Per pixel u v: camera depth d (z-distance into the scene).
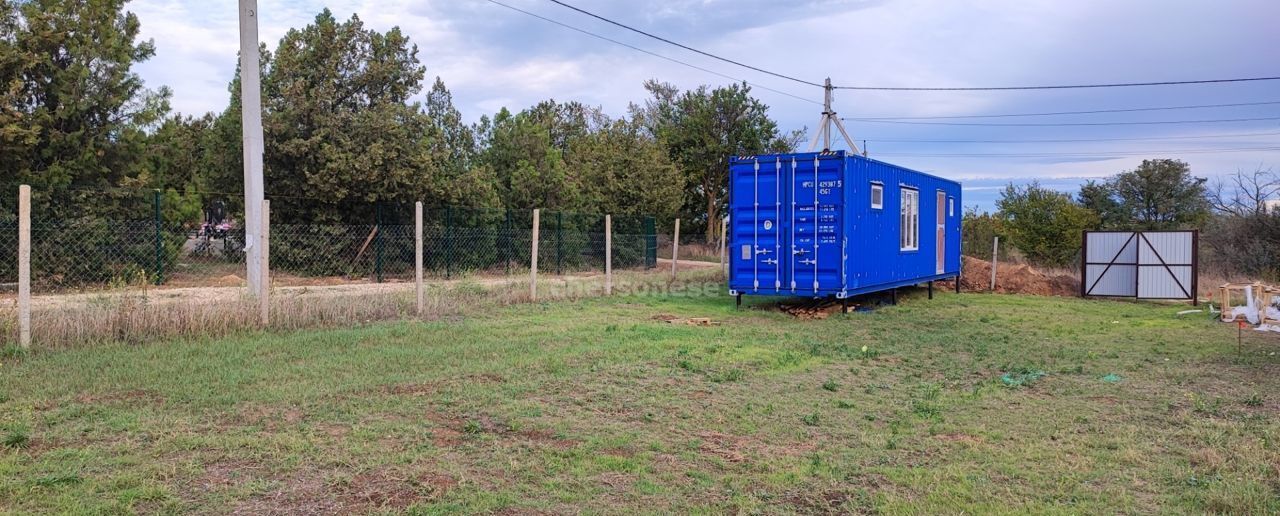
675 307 14.97
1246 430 6.20
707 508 4.43
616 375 8.01
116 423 5.75
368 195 20.73
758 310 14.73
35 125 15.89
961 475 5.03
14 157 15.88
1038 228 34.22
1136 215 45.31
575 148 37.44
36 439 5.37
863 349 10.02
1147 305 17.11
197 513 4.18
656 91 45.41
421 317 12.16
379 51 22.30
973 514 4.39
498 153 28.59
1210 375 8.59
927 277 17.75
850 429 6.15
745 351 9.71
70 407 6.19
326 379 7.44
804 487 4.79
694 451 5.48
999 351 10.23
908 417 6.56
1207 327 13.05
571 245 25.59
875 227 15.03
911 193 16.81
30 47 16.30
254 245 12.71
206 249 19.23
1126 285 18.28
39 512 4.11
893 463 5.30
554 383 7.54
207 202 21.77
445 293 14.12
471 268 22.48
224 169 21.56
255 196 12.77
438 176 22.61
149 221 17.61
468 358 8.74
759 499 4.58
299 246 20.34
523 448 5.45
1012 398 7.34
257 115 12.86
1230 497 4.61
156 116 18.44
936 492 4.71
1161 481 5.00
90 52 17.03
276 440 5.39
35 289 15.64
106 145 17.58
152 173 19.02
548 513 4.30
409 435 5.64
